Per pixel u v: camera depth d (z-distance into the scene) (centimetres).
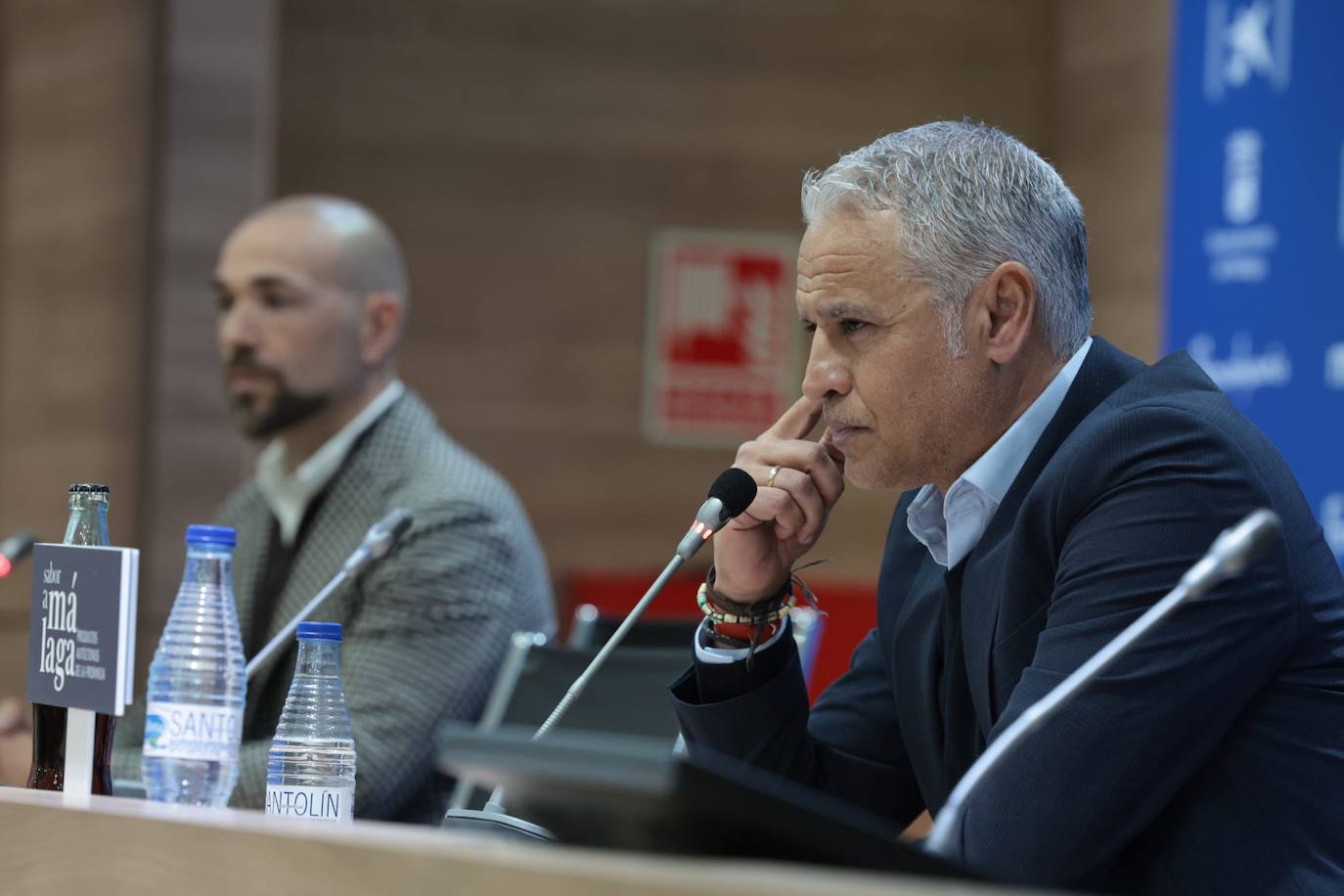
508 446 1595
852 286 503
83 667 493
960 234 500
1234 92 1157
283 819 365
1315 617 468
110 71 1545
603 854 279
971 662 508
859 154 516
